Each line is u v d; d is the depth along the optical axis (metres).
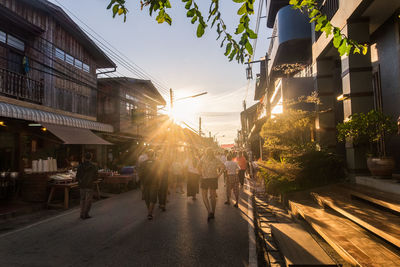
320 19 2.58
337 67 10.29
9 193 9.52
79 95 16.06
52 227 6.03
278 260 3.88
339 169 7.41
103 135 17.61
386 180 5.56
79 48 16.20
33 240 5.06
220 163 6.72
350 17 6.92
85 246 4.64
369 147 6.68
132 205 8.72
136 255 4.17
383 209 4.76
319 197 6.11
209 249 4.40
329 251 4.00
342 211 4.66
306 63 15.93
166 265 3.78
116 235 5.28
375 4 6.31
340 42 2.60
